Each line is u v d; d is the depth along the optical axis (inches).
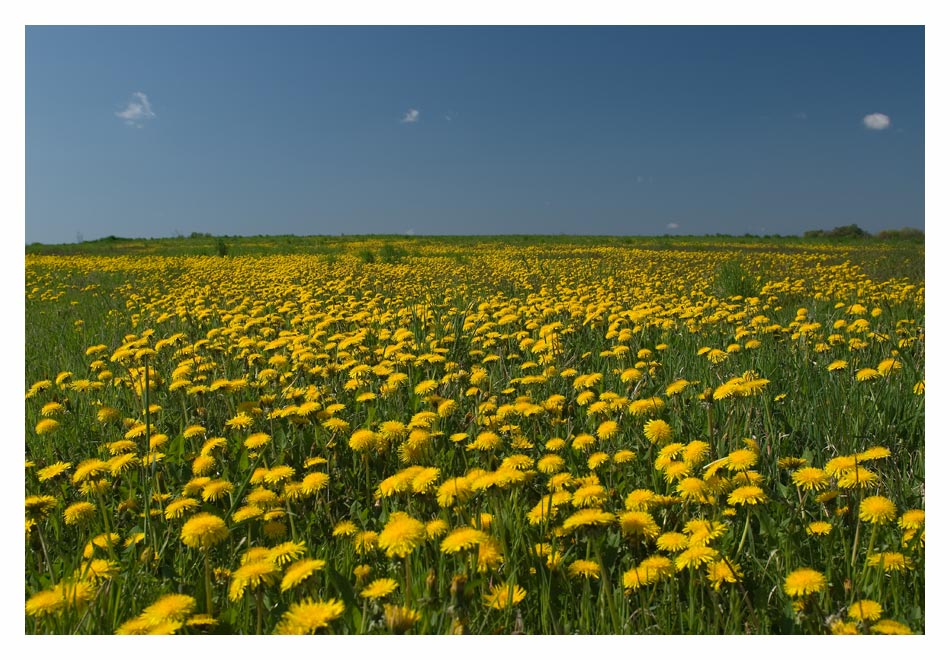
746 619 88.2
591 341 259.4
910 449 147.5
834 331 250.4
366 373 191.5
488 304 313.7
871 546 91.6
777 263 733.3
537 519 101.3
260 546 103.0
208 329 319.0
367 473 125.5
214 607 93.7
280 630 73.5
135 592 94.2
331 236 2026.3
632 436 147.9
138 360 209.2
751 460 102.7
